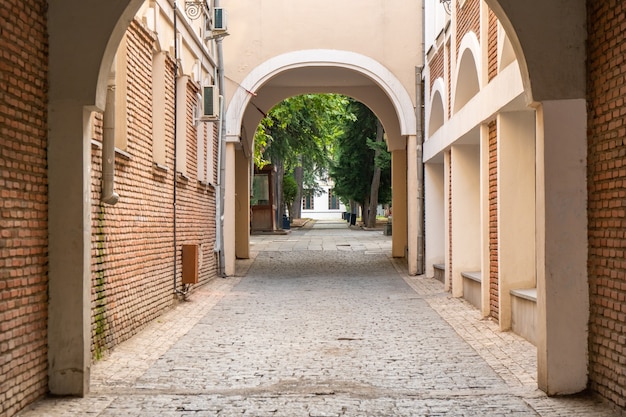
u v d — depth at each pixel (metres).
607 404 6.51
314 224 61.41
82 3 6.93
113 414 6.29
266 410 6.45
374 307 13.85
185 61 14.89
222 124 19.50
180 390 7.27
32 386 6.53
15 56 6.15
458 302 14.34
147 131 11.48
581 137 6.95
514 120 10.84
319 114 33.59
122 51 9.84
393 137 24.50
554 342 6.94
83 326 6.92
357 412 6.38
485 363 8.62
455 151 15.15
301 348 9.66
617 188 6.32
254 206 39.94
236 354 9.23
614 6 6.33
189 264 14.48
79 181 6.91
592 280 6.88
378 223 52.72
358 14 20.42
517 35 6.99
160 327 11.41
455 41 14.52
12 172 6.07
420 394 7.09
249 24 20.31
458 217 15.16
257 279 19.34
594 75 6.83
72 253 6.89
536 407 6.50
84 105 6.90
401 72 20.44
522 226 10.89
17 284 6.16
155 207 12.13
